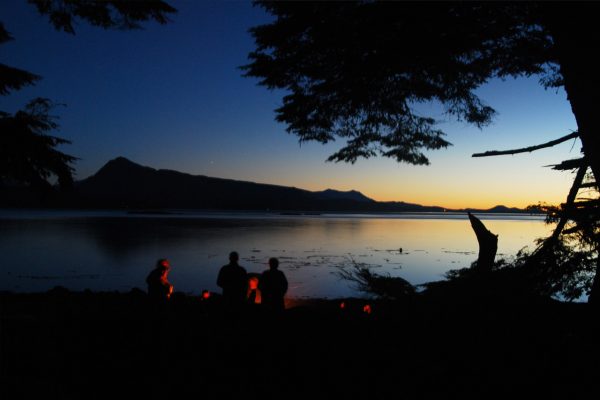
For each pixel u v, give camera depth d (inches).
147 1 168.4
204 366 162.6
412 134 261.4
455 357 131.0
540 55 195.8
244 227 3599.9
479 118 244.8
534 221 6186.0
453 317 141.3
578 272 143.5
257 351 175.0
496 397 113.8
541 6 136.8
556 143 153.9
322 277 1006.4
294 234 2755.9
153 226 3595.0
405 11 172.2
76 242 1959.9
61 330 214.1
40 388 141.3
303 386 137.0
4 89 186.1
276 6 201.9
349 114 244.4
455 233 3063.5
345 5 188.4
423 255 1552.7
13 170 179.9
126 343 191.0
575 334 128.6
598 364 117.0
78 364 165.5
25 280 924.0
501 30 172.2
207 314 272.7
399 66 198.4
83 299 379.2
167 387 143.7
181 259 1365.7
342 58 208.4
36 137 184.7
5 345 183.6
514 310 136.9
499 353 128.5
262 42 218.7
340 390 130.9
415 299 151.6
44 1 168.7
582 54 123.2
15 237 2225.6
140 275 1029.2
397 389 124.5
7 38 184.1
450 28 175.0
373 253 1604.3
